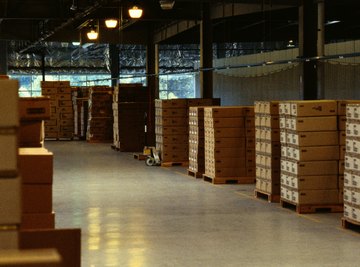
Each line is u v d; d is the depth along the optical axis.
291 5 20.23
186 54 46.22
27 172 5.71
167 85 46.34
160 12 26.34
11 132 3.92
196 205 14.09
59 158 24.98
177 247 10.05
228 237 10.77
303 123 12.84
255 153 16.36
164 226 11.73
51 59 46.16
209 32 26.53
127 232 11.23
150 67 36.06
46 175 5.73
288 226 11.68
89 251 9.81
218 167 17.62
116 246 10.15
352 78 22.39
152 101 27.39
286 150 13.43
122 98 27.69
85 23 29.11
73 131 36.31
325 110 12.87
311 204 12.95
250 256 9.45
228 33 32.09
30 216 5.72
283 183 13.66
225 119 17.56
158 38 35.06
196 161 19.03
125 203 14.39
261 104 14.88
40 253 2.95
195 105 22.05
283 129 13.51
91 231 11.31
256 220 12.29
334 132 12.92
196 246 10.12
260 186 14.98
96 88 33.19
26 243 4.61
